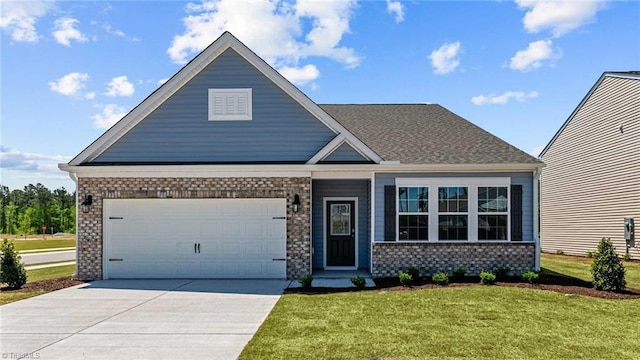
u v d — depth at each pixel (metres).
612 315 8.55
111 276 13.30
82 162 13.48
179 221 13.38
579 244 23.36
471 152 14.06
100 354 6.39
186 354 6.35
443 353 6.30
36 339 7.14
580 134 23.39
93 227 13.27
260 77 13.72
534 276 12.11
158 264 13.35
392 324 7.85
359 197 15.24
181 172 13.30
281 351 6.38
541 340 6.93
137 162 13.61
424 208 13.45
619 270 10.92
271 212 13.31
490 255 13.24
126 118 13.59
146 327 7.83
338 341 6.85
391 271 13.16
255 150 13.63
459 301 9.77
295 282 12.60
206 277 13.30
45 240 47.53
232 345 6.76
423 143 14.77
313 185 15.30
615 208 20.38
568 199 24.47
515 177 13.47
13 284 11.90
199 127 13.67
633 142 19.16
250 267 13.28
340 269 14.96
